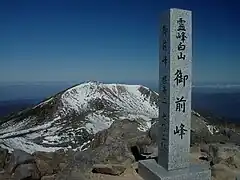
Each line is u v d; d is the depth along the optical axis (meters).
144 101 132.75
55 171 14.95
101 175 12.87
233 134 20.48
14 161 15.02
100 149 16.55
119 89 137.12
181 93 11.66
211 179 12.55
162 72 11.86
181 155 11.84
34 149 62.28
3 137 79.62
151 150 16.17
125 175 12.88
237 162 13.79
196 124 20.75
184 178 11.31
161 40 11.80
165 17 11.46
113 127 22.12
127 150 15.98
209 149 16.06
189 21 11.49
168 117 11.58
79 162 14.88
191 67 11.72
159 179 11.11
